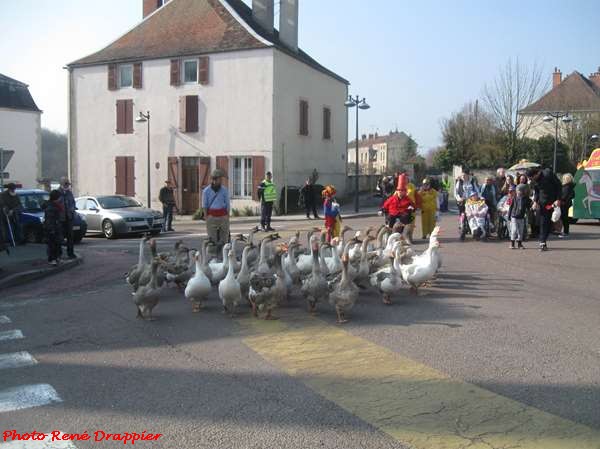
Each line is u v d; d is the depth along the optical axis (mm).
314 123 33094
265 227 20641
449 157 49438
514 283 10445
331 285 8320
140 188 31797
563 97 52188
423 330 7527
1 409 5262
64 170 73125
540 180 14305
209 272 9914
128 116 31797
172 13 32719
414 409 5043
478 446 4348
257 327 7926
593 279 10680
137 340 7426
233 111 29266
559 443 4371
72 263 14180
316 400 5289
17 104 49469
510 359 6281
